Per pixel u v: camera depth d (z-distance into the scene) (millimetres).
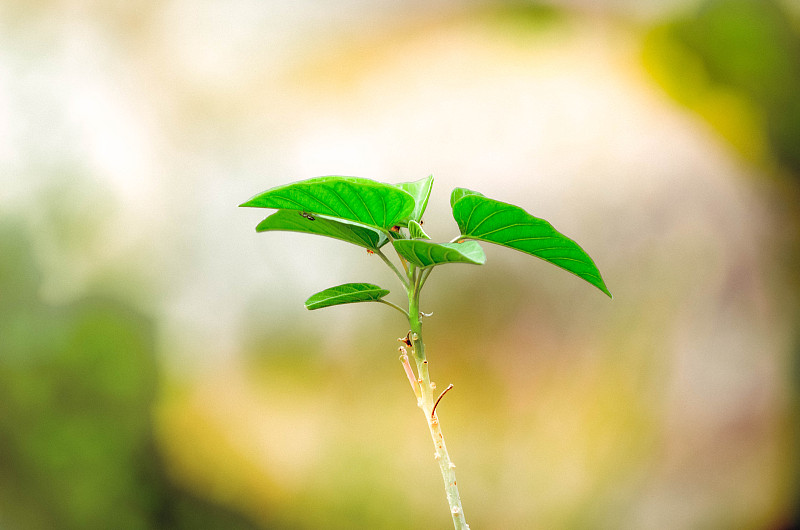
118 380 2240
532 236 1057
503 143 2311
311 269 2236
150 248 2322
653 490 2076
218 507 2217
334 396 2172
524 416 2094
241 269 2277
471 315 2139
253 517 2197
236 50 2559
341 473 2127
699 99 2621
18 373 2195
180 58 2535
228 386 2221
